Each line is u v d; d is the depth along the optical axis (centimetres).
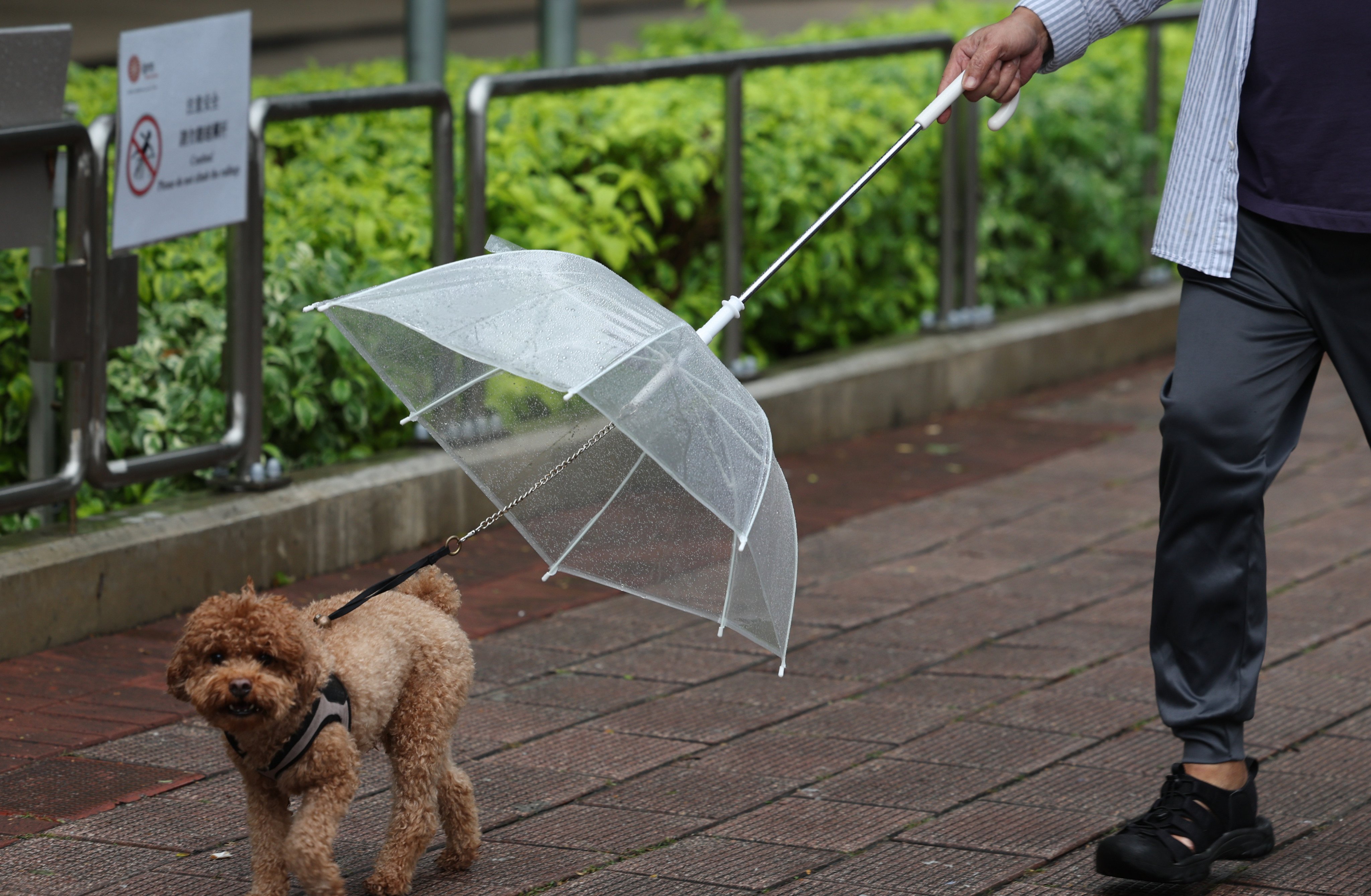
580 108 816
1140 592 622
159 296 639
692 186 799
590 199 786
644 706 503
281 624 323
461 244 735
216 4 2295
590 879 384
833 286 888
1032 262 1018
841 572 643
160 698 495
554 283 341
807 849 403
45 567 525
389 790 437
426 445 682
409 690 367
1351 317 377
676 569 351
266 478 607
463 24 2406
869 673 534
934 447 835
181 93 558
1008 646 561
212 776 441
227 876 381
